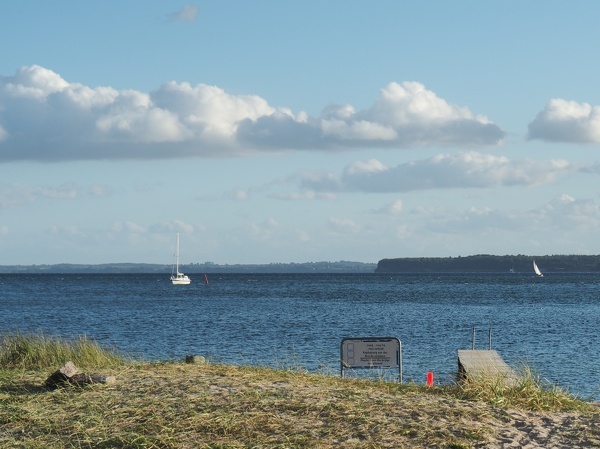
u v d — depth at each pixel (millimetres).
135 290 120938
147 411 9688
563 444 8516
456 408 9867
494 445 8406
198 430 8883
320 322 50406
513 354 30953
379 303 77812
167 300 85000
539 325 48062
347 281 187875
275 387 11141
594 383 22578
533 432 8969
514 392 11586
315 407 9703
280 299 87375
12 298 91000
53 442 8727
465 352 18172
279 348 33188
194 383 11336
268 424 9039
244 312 61781
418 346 34375
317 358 28234
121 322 50875
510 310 65500
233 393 10516
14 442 8750
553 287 135250
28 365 15594
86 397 10633
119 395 10641
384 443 8398
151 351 32062
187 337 39281
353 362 14406
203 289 126062
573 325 47906
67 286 144125
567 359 28969
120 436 8727
